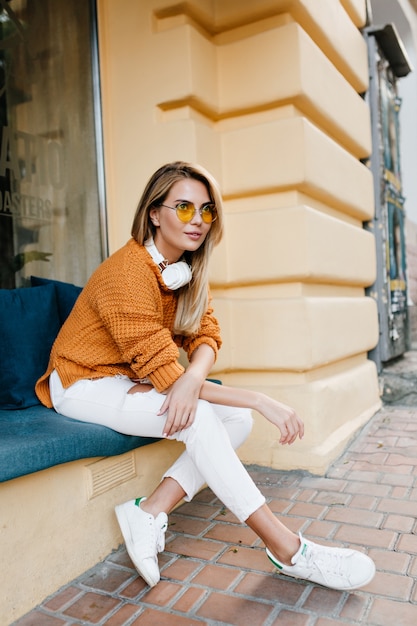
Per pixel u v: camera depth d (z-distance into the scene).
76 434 1.68
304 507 2.32
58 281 2.62
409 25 6.47
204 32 3.00
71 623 1.55
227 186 2.99
